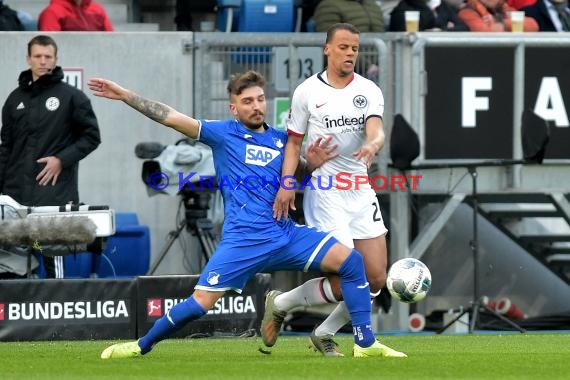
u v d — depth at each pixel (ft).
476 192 114.93
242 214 68.13
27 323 93.50
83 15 126.72
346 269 68.90
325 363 66.33
